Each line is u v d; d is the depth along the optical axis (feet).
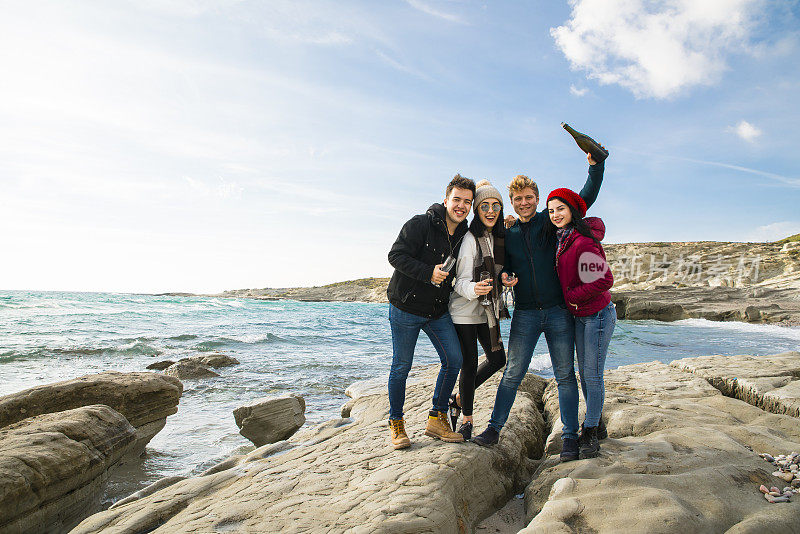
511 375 11.44
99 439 12.77
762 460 10.46
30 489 10.12
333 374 33.78
